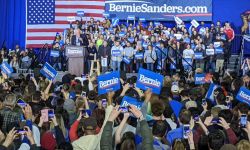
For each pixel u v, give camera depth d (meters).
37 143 6.87
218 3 27.14
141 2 26.88
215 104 10.42
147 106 7.86
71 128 7.35
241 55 24.05
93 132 6.67
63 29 26.52
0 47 26.45
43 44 26.52
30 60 23.77
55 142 7.05
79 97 8.80
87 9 26.47
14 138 6.26
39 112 7.91
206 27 25.62
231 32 24.89
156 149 6.37
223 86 12.96
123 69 22.58
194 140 7.15
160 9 26.98
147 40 23.06
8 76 15.08
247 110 8.51
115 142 6.37
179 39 23.83
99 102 8.76
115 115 6.18
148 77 8.38
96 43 23.03
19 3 26.61
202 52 22.86
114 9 26.69
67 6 26.52
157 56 22.61
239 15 27.23
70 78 13.61
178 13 27.11
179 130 7.16
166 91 10.29
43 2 26.50
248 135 7.13
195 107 8.68
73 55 20.28
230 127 7.29
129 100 7.32
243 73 20.59
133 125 7.25
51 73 12.21
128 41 22.64
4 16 26.52
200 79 13.80
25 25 26.56
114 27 24.64
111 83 8.36
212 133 6.31
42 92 11.46
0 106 8.87
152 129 6.56
